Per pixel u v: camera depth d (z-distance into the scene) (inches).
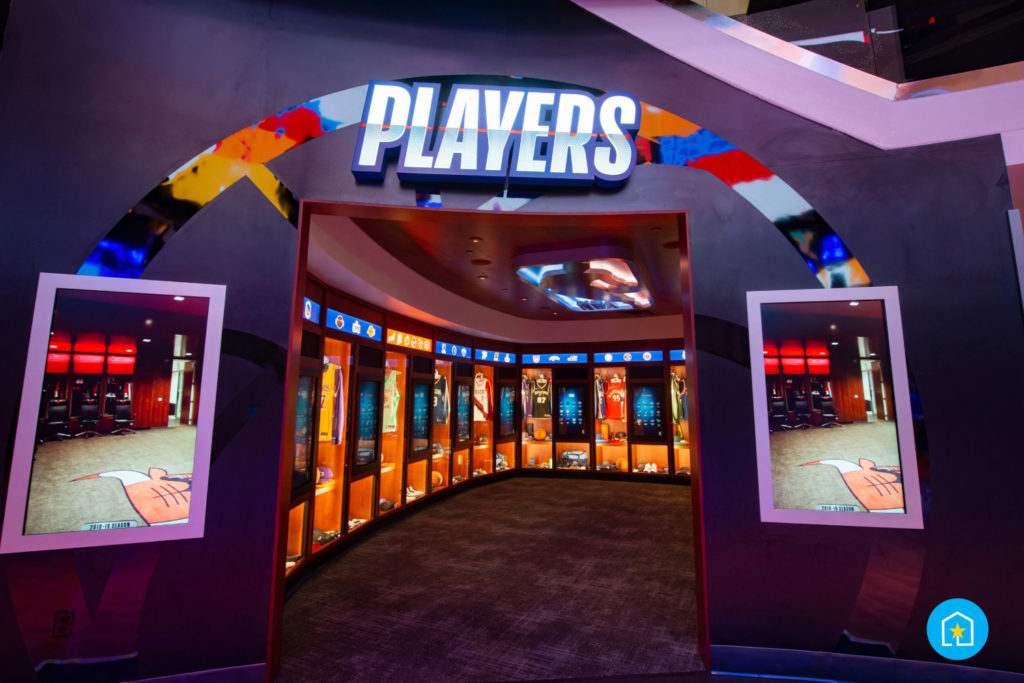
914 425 108.5
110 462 100.3
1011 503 104.5
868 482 108.7
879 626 106.4
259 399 110.3
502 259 223.5
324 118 121.5
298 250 116.3
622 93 124.0
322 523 198.7
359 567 180.4
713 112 124.9
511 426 399.9
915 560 106.3
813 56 123.4
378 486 234.4
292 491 162.6
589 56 129.3
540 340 402.6
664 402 376.2
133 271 106.4
